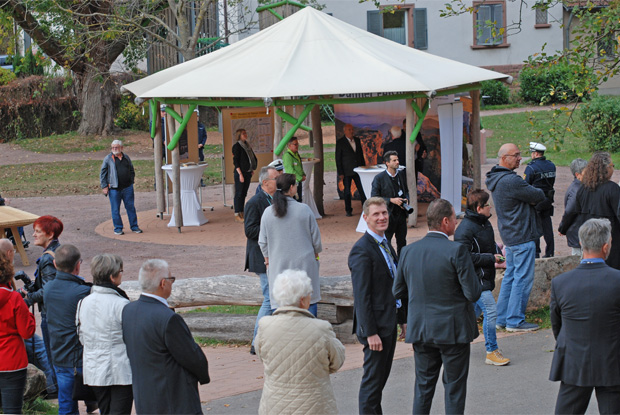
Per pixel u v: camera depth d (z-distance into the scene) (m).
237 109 17.31
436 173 16.92
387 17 34.50
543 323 8.03
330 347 4.32
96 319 5.03
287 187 7.14
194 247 13.37
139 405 4.52
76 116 33.41
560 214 14.41
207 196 19.61
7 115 32.78
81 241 14.14
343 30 14.63
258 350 4.40
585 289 4.52
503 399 5.88
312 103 13.29
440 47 35.03
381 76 12.86
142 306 4.55
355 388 6.34
